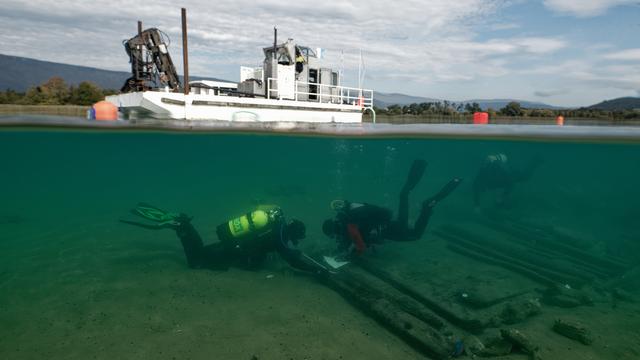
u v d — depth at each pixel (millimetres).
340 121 25797
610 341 5164
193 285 6703
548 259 8453
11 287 6535
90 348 4578
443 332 5121
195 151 29672
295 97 23859
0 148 23797
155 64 21984
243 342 4777
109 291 6379
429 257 8633
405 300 5832
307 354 4531
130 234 10992
